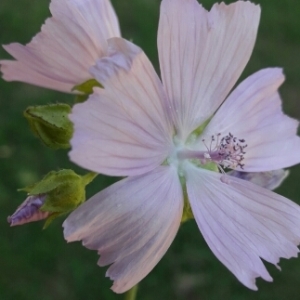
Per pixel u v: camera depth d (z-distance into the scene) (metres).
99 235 0.07
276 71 0.08
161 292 0.17
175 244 0.17
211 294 0.17
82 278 0.16
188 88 0.08
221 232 0.08
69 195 0.07
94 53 0.07
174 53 0.07
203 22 0.07
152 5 0.22
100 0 0.07
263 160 0.08
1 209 0.17
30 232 0.17
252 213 0.08
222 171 0.08
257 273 0.07
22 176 0.18
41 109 0.07
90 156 0.06
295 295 0.17
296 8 0.23
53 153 0.18
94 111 0.06
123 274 0.07
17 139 0.18
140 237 0.07
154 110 0.07
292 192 0.18
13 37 0.21
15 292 0.16
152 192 0.07
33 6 0.21
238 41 0.08
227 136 0.08
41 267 0.17
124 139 0.06
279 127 0.08
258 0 0.24
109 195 0.07
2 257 0.17
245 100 0.08
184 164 0.08
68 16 0.07
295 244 0.08
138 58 0.07
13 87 0.19
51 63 0.07
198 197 0.08
